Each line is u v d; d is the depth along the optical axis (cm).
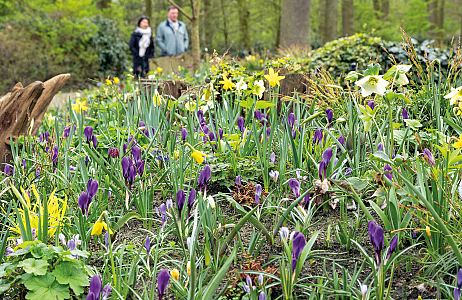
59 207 267
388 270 204
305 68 773
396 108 369
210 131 335
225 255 218
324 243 230
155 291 200
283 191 292
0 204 279
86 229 238
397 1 3072
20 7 2027
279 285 197
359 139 287
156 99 408
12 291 203
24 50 1512
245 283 191
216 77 492
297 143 324
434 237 204
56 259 201
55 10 1811
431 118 366
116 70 1745
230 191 295
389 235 212
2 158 363
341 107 390
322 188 230
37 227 226
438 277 183
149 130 379
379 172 228
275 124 329
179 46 1169
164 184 304
